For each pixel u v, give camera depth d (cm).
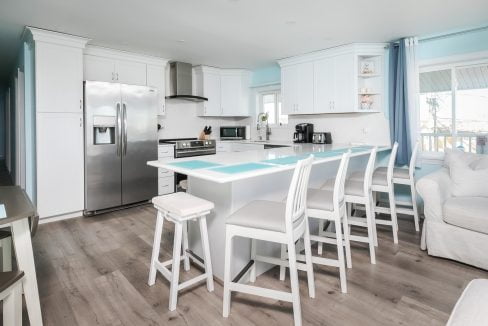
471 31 345
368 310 186
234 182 209
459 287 212
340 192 218
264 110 604
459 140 381
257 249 230
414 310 185
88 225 351
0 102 866
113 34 362
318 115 492
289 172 258
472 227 236
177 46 416
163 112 496
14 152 553
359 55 409
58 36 353
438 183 262
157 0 269
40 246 288
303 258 219
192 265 250
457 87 375
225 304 179
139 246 288
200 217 196
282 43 403
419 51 386
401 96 387
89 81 379
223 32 357
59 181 365
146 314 183
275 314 183
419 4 280
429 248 261
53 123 357
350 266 241
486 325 89
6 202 155
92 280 223
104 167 396
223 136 607
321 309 186
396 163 397
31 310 154
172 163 221
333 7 287
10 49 441
